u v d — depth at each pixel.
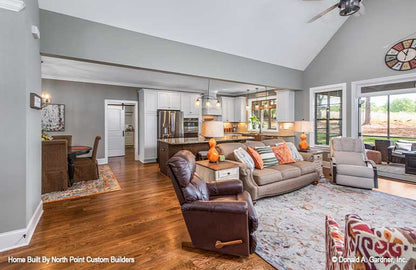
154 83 6.19
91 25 2.88
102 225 2.34
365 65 4.44
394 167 4.75
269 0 3.47
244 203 1.70
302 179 3.43
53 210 2.75
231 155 3.31
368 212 2.62
